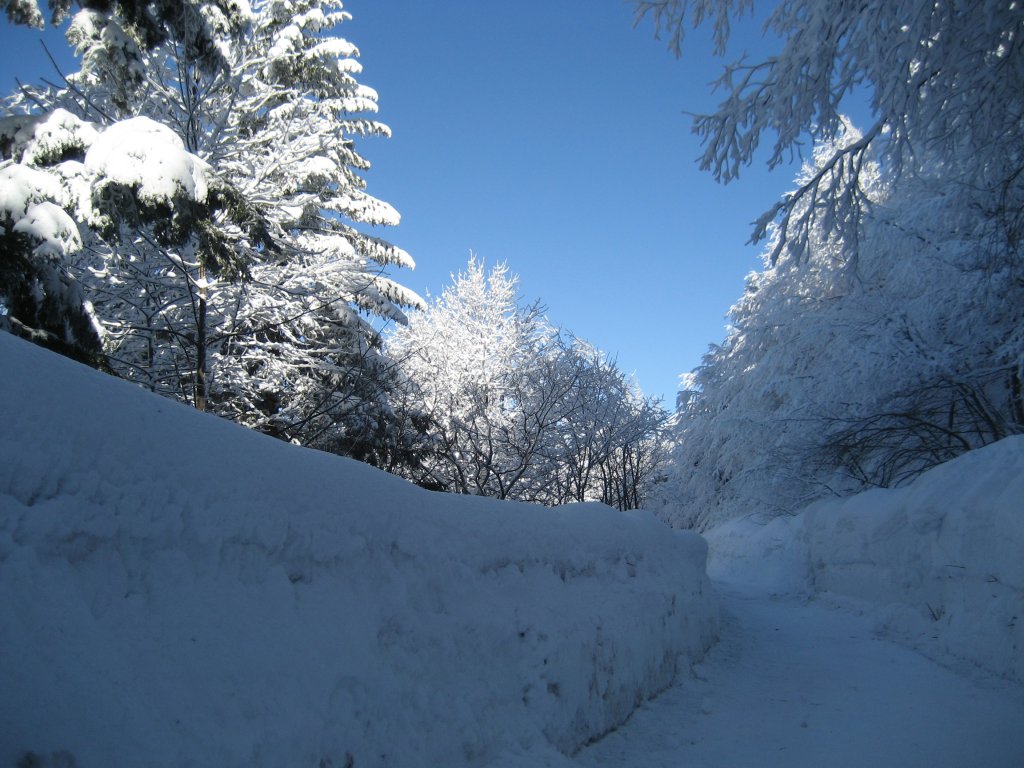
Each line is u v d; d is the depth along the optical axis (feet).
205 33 26.96
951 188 33.86
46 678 5.04
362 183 54.70
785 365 48.01
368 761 7.63
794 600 37.17
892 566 27.81
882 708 15.98
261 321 39.17
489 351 61.87
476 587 11.30
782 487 51.65
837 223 27.50
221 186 23.06
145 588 6.34
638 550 18.63
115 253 29.96
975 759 12.50
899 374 36.88
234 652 6.64
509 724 10.35
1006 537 18.58
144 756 5.24
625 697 14.74
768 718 15.57
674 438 68.08
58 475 5.82
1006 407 36.86
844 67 23.71
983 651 19.16
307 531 8.23
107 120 32.24
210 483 7.16
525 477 52.90
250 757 6.07
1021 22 21.25
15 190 18.76
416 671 9.06
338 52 47.21
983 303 34.06
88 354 21.67
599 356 55.52
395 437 47.37
